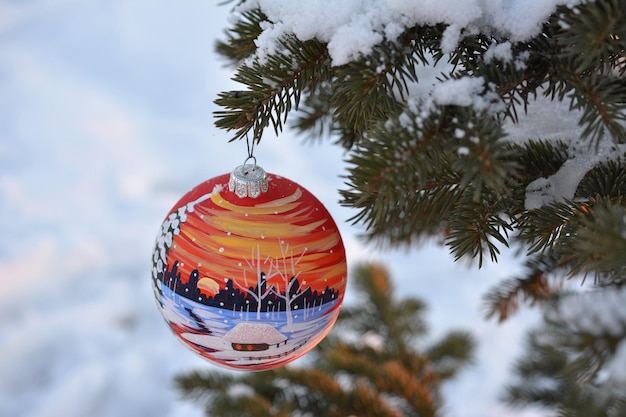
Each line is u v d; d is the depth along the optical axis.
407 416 1.67
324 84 1.21
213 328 0.93
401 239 1.32
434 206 1.02
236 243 0.90
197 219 0.93
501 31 0.87
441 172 0.99
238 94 0.90
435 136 0.79
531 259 1.33
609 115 0.80
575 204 0.93
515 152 0.82
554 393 1.80
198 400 1.82
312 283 0.92
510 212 0.98
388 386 1.70
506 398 1.86
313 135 1.36
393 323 1.96
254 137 0.91
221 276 0.90
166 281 0.94
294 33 0.91
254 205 0.92
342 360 1.75
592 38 0.75
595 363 0.87
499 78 0.85
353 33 0.85
